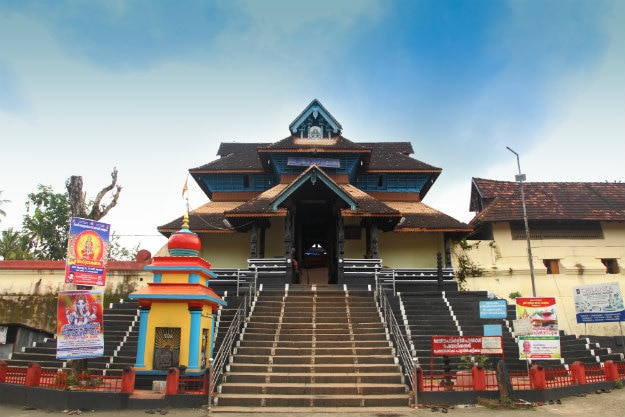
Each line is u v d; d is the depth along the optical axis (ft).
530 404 34.58
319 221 83.15
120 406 34.35
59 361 46.57
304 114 83.66
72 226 37.40
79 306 37.32
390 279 67.15
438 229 74.02
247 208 69.00
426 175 86.53
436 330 49.78
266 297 56.54
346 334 48.01
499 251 82.33
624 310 50.93
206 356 40.73
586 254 82.23
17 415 32.76
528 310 41.37
